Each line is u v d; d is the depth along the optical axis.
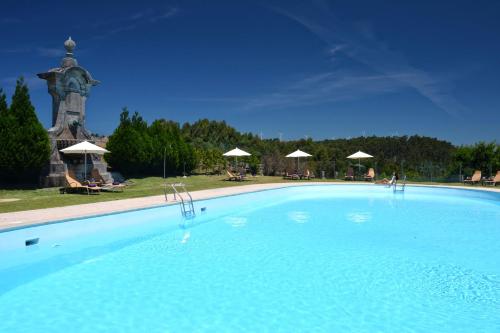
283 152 45.84
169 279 7.39
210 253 9.29
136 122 27.00
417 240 10.77
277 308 6.05
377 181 27.48
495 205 18.69
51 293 6.66
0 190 16.83
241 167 32.41
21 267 8.06
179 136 29.81
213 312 5.89
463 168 28.98
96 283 7.16
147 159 25.67
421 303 6.25
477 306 6.14
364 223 13.52
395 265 8.35
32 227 9.50
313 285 7.07
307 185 24.14
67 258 8.72
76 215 10.81
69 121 20.16
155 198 15.59
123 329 5.33
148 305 6.15
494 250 9.67
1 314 5.81
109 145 24.44
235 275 7.64
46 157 18.05
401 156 60.19
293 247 9.91
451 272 7.87
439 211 16.56
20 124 17.52
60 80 19.62
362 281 7.30
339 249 9.71
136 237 10.80
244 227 12.63
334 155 44.75
